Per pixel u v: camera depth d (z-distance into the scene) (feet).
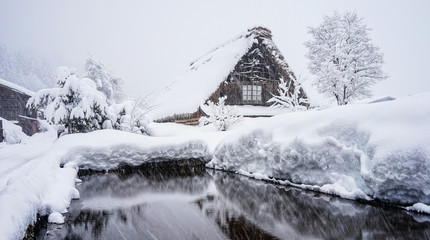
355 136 18.20
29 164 21.54
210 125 50.11
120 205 18.37
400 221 14.15
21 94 100.99
